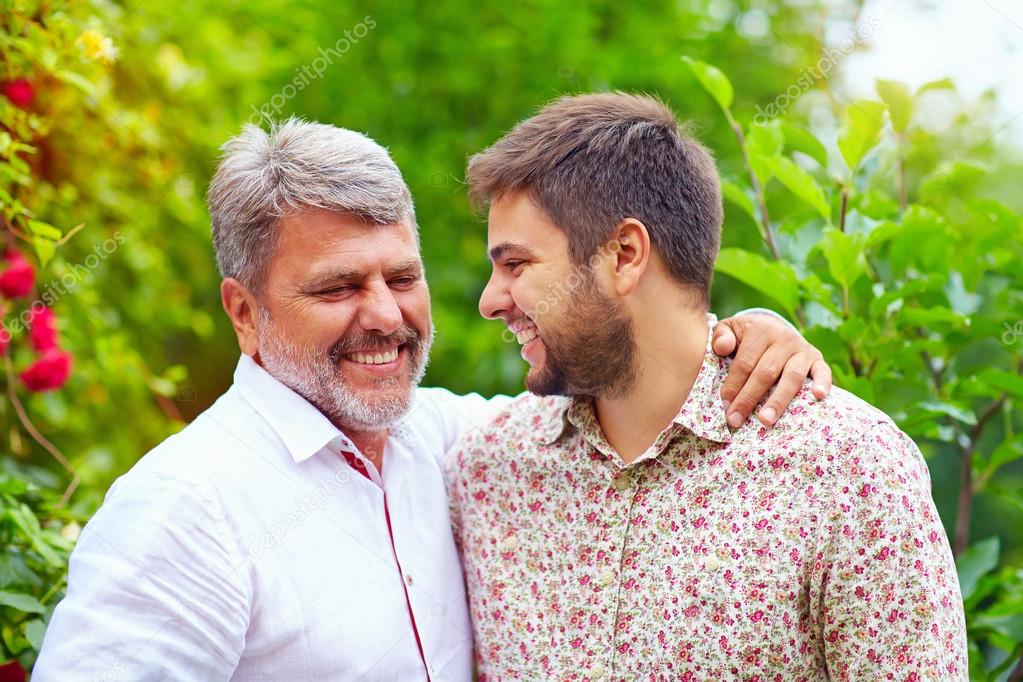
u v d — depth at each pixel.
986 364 2.40
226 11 3.41
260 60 3.49
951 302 2.26
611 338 1.57
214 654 1.53
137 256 3.02
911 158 2.72
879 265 2.32
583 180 1.55
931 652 1.44
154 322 3.26
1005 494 2.30
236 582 1.54
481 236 3.71
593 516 1.62
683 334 1.60
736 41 3.97
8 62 2.16
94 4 2.51
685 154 1.62
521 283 1.58
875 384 2.11
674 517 1.56
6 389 2.52
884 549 1.46
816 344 2.05
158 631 1.50
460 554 1.78
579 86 3.66
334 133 1.65
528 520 1.67
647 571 1.57
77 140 2.63
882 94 2.17
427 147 3.68
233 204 1.66
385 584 1.64
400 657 1.63
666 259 1.58
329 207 1.60
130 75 2.90
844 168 2.20
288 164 1.62
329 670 1.57
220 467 1.60
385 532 1.68
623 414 1.61
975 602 2.20
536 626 1.63
